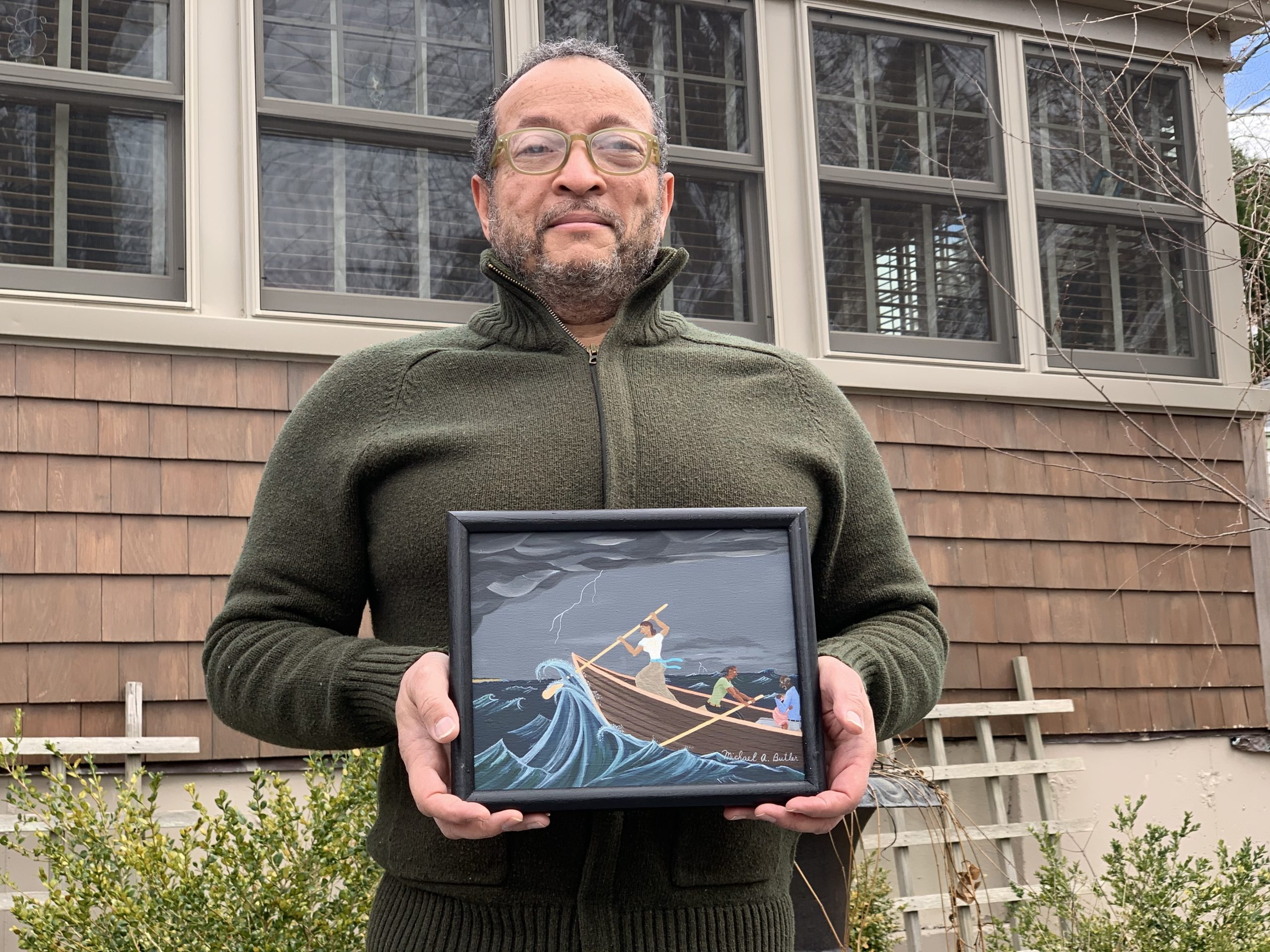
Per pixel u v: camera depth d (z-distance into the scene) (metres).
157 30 3.88
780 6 4.68
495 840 1.32
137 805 3.20
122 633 3.52
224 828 2.70
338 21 4.12
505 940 1.32
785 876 1.45
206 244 3.82
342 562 1.50
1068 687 4.64
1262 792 4.88
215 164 3.86
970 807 4.48
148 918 2.50
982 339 4.84
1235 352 5.15
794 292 4.54
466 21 4.28
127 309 3.68
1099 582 4.77
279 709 1.38
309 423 1.54
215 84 3.89
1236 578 5.01
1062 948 3.69
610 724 1.21
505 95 1.56
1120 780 4.68
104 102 3.79
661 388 1.50
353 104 4.09
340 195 4.05
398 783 1.43
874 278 4.72
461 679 1.20
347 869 2.63
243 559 1.53
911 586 1.58
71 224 3.72
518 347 1.54
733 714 1.22
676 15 4.55
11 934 3.29
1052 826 4.40
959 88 4.93
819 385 1.61
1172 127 5.26
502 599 1.24
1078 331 4.98
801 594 1.26
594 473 1.43
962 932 4.11
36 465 3.53
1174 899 3.71
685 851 1.34
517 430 1.45
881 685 1.40
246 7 3.94
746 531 1.29
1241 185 5.58
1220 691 4.88
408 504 1.43
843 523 1.59
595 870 1.30
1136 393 4.93
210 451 3.72
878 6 4.79
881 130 4.79
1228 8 5.16
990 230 4.91
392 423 1.49
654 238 1.53
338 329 3.89
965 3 4.90
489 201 1.60
